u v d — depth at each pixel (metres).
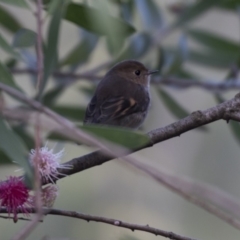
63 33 13.18
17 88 5.51
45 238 5.48
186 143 13.35
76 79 11.36
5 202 5.86
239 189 13.14
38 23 4.89
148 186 12.61
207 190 3.84
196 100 13.69
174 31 11.68
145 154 13.16
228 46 11.61
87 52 11.27
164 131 6.70
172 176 3.82
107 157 6.55
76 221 11.42
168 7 12.30
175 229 12.35
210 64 11.82
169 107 11.07
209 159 13.25
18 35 6.25
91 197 12.35
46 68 5.57
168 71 11.44
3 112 4.47
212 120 6.78
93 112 10.35
